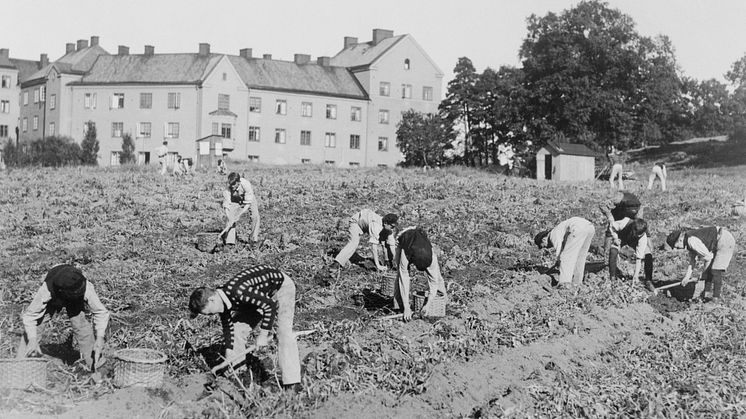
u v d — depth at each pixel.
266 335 9.52
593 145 60.88
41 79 85.94
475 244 19.42
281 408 9.20
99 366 10.00
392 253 15.82
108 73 82.25
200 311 9.24
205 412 8.90
